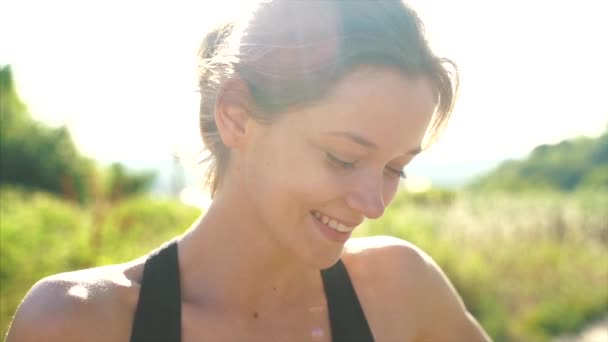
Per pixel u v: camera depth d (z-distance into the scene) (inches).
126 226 289.9
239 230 54.2
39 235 230.2
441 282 67.3
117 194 482.6
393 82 45.7
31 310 49.9
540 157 1116.5
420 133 48.1
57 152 514.0
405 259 65.1
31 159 497.0
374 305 61.4
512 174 1096.2
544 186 968.3
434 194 578.6
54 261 206.8
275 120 47.8
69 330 48.9
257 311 56.3
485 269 317.4
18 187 461.4
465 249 354.6
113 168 528.1
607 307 316.2
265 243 54.1
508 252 366.0
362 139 45.9
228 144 50.6
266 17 49.6
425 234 348.2
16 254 197.9
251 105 48.7
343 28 46.4
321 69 45.9
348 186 47.2
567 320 292.0
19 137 505.4
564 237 426.9
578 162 1085.8
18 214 265.6
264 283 55.9
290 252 54.8
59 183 499.8
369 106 45.6
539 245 395.2
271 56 47.9
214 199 55.4
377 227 328.2
